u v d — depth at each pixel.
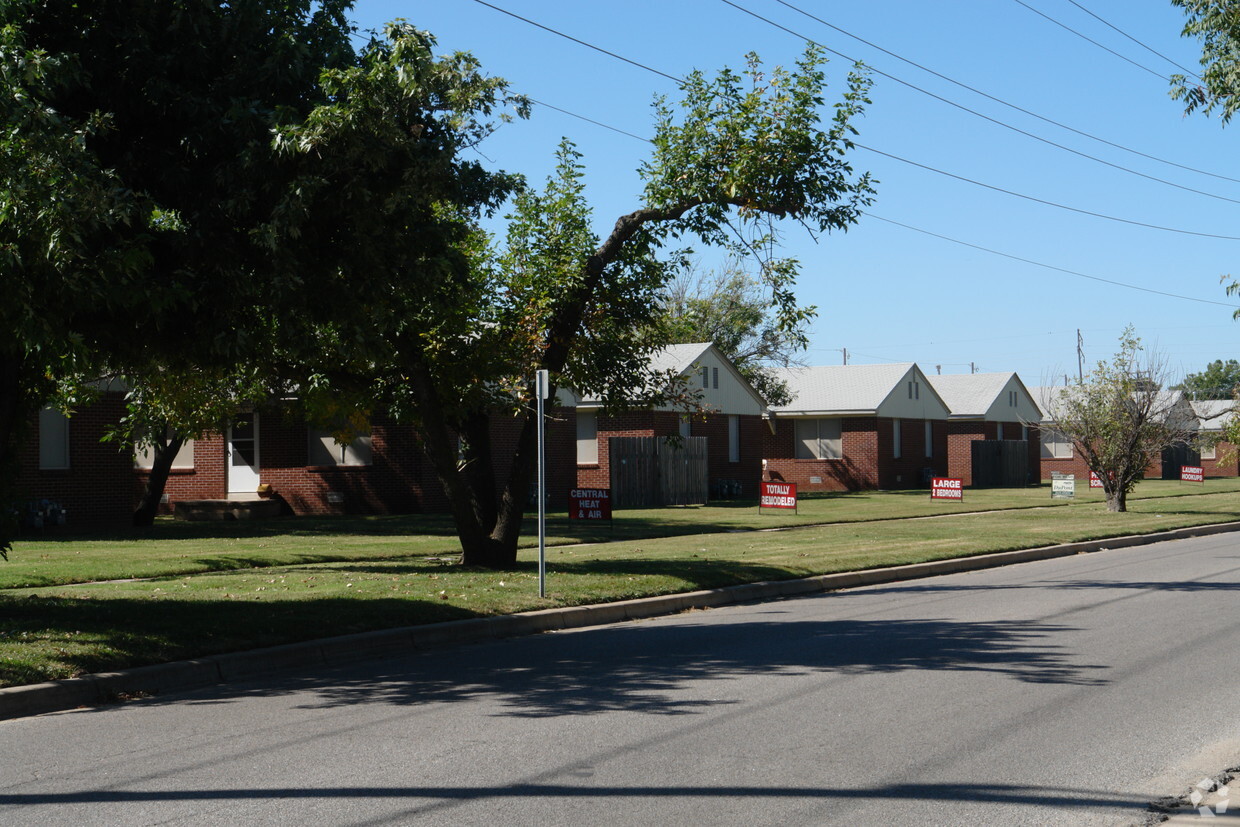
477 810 5.77
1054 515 31.27
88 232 9.13
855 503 38.47
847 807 5.77
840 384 54.06
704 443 39.03
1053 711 7.87
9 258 8.64
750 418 46.88
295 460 33.41
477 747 7.07
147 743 7.37
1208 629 11.53
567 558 18.59
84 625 10.89
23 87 9.15
